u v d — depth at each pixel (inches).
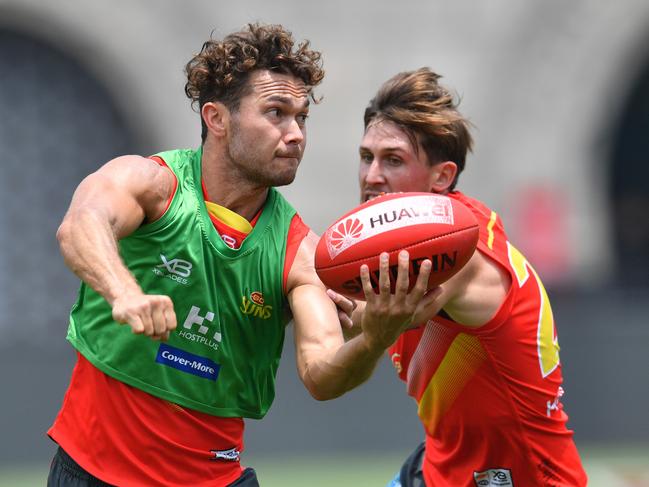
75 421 599.5
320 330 576.1
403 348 661.3
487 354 629.6
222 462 611.8
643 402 1545.3
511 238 2044.8
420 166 655.8
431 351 641.6
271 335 600.4
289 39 582.9
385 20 2050.9
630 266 2129.7
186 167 589.3
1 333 1697.8
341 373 554.6
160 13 1975.9
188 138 1987.0
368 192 665.6
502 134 2065.7
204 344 585.6
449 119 654.5
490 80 2066.9
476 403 642.2
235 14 2004.2
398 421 1502.2
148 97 1973.4
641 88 2176.4
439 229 535.2
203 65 584.7
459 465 668.1
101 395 590.6
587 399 1537.9
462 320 619.8
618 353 1546.5
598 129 2084.2
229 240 584.4
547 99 2074.3
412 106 650.2
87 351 592.7
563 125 2075.5
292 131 580.7
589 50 2074.3
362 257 535.5
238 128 577.3
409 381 668.1
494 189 2058.3
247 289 585.3
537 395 639.8
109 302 506.0
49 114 1916.8
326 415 1492.4
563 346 1541.6
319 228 2026.3
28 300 1786.4
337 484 1283.2
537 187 2060.8
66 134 1924.2
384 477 1330.0
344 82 2041.1
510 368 629.9
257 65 576.4
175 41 1982.0
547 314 642.2
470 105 2064.5
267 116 576.4
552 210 2050.9
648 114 2187.5
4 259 1795.0
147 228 570.6
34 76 1919.3
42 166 1888.5
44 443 1445.6
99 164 1947.6
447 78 2059.5
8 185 1854.1
